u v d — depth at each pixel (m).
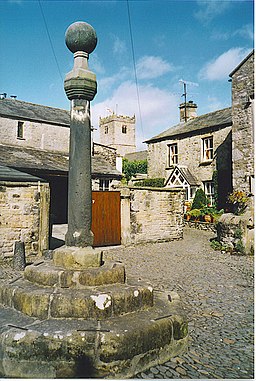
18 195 9.50
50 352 3.05
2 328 3.24
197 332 4.22
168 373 3.20
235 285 6.56
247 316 4.81
